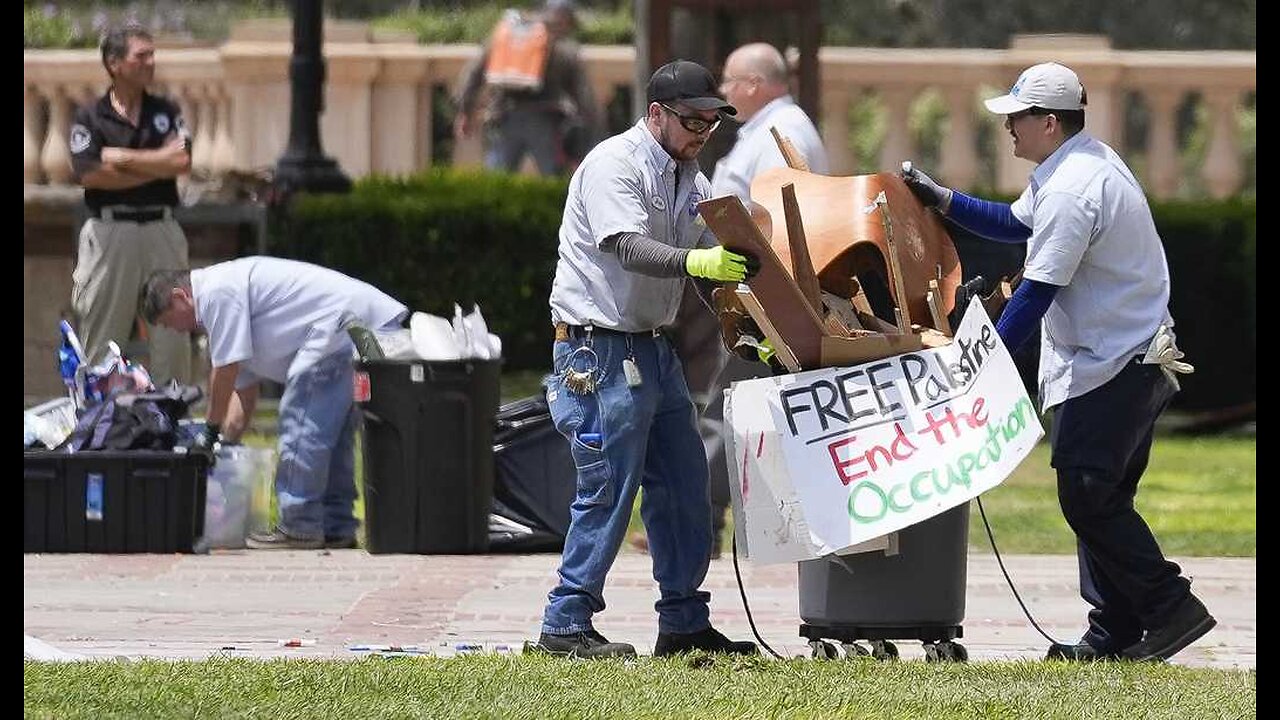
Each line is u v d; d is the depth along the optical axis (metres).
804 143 36.66
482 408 38.44
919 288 27.88
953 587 27.53
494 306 58.25
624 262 26.14
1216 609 33.28
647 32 49.53
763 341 27.58
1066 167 27.28
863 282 29.33
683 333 47.12
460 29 76.50
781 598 34.22
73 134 46.41
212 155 66.19
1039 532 41.25
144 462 38.12
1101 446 27.59
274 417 53.78
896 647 28.75
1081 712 23.91
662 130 26.81
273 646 29.36
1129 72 68.50
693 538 27.86
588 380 27.03
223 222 55.84
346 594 34.19
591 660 26.98
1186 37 96.25
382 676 25.27
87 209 46.97
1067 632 31.39
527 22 67.69
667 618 28.02
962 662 27.45
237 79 64.94
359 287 39.56
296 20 56.94
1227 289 59.53
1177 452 53.03
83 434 38.41
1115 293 27.53
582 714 23.28
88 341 47.03
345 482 40.09
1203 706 24.39
